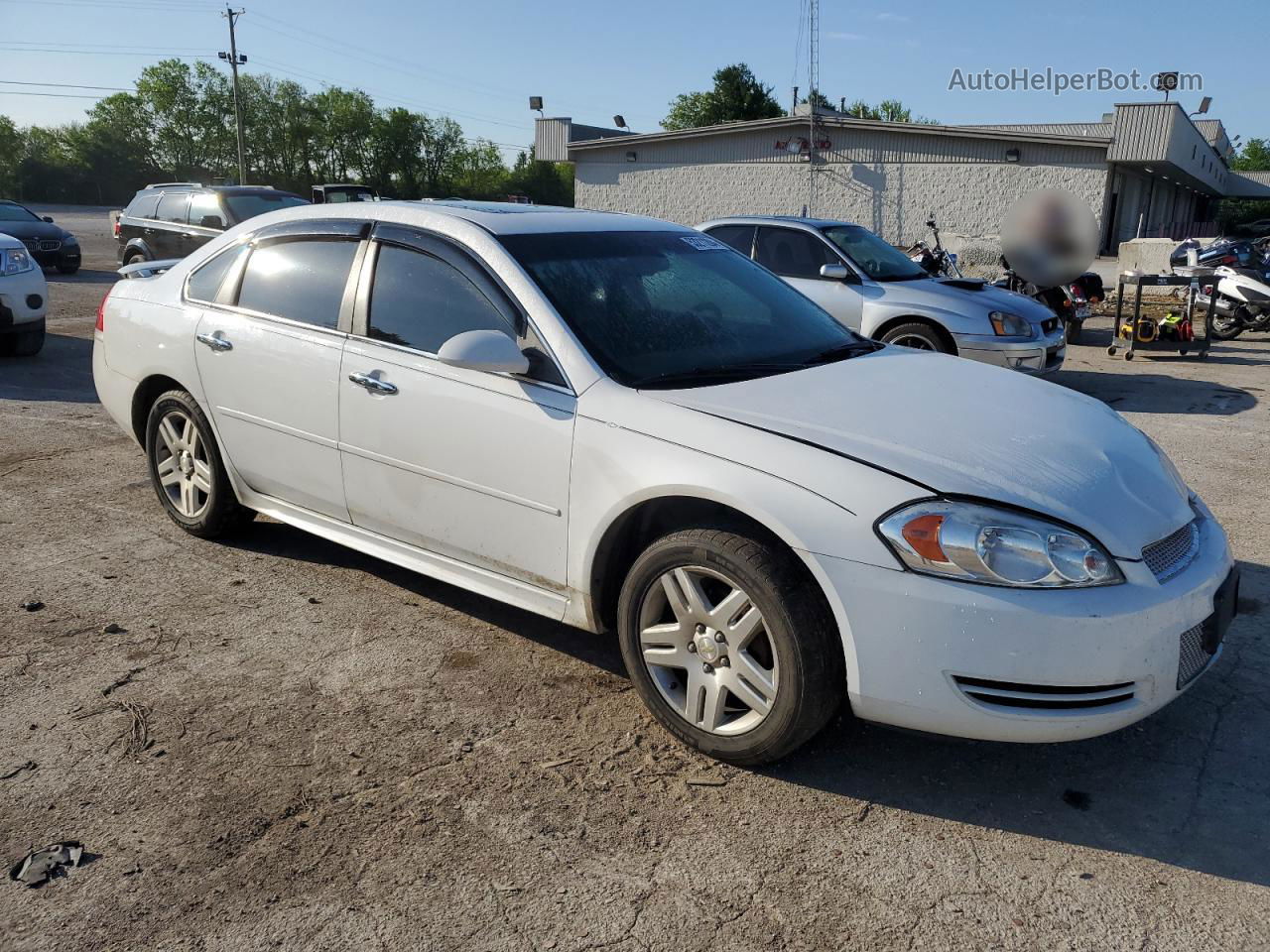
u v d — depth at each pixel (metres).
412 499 3.63
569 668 3.56
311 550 4.68
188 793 2.79
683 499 2.95
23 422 7.03
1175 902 2.40
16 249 9.27
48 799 2.75
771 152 31.88
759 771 2.95
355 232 3.91
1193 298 10.96
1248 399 8.66
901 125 29.66
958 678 2.58
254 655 3.62
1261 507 5.41
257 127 89.94
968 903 2.40
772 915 2.35
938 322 8.16
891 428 2.91
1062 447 2.95
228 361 4.21
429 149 94.25
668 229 4.19
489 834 2.64
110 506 5.25
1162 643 2.62
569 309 3.33
